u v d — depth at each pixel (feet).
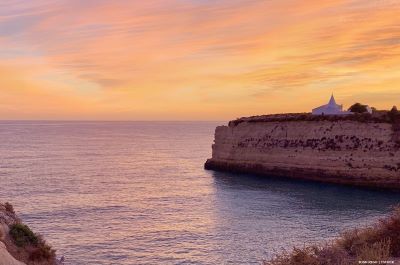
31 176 330.95
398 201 227.20
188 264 123.65
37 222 178.60
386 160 272.72
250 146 343.26
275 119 336.08
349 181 280.72
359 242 43.93
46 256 69.46
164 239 152.05
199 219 185.37
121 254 134.10
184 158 517.14
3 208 80.79
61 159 478.59
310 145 306.14
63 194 251.60
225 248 139.03
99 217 190.08
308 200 230.07
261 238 150.51
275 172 319.68
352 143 287.89
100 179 326.24
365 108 355.56
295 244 140.56
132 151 620.90
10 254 61.82
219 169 365.20
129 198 241.55
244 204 219.82
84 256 131.95
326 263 40.63
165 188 279.90
